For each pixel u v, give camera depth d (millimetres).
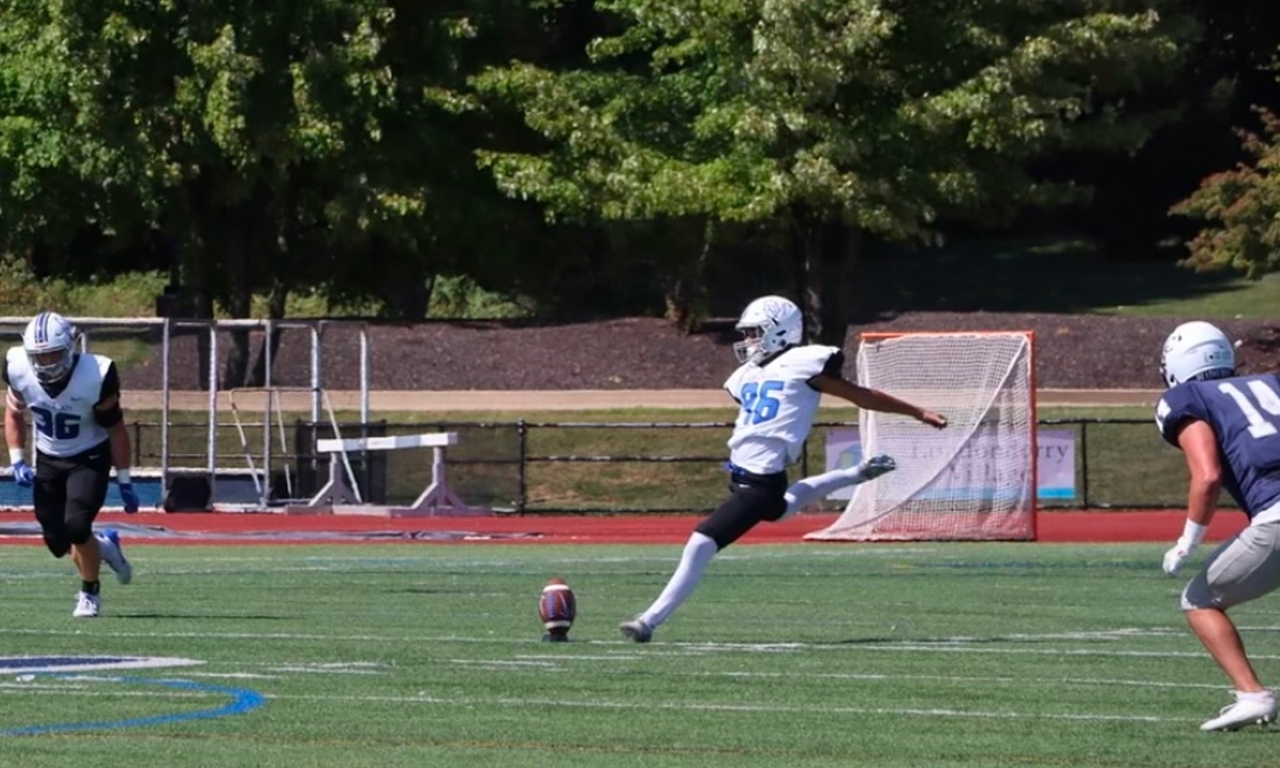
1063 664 33531
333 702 27953
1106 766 22922
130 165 115875
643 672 31781
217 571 58375
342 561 64125
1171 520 88062
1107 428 101812
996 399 75500
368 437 94562
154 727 25484
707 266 141500
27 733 24906
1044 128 111250
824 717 26703
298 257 142375
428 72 124688
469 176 128125
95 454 40250
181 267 147000
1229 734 25312
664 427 94125
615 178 114188
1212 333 25047
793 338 35625
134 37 113062
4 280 157625
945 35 111812
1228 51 176000
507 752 23719
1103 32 113312
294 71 115875
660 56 115562
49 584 51844
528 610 44406
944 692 29484
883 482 75625
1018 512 75312
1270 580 24312
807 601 48000
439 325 136000
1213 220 160250
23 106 118688
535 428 98000
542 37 133625
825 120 110625
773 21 107500
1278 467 24062
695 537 35500
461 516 92562
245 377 121688
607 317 147625
